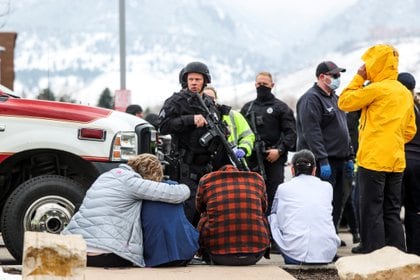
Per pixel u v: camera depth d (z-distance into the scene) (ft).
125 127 64.39
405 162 65.10
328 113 72.18
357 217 75.61
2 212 62.64
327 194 64.80
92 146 63.57
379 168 62.59
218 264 61.87
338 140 72.74
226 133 66.39
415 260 51.16
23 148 62.44
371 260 52.54
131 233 59.93
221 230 61.62
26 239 45.11
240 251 61.31
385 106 62.49
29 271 44.91
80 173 65.31
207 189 62.54
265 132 74.49
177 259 60.34
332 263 64.13
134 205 60.29
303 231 63.52
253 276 57.11
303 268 63.16
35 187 62.49
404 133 64.18
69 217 62.69
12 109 62.80
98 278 54.90
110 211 59.67
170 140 67.36
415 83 68.03
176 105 65.82
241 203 62.03
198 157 65.92
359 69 63.31
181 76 68.18
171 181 61.62
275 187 74.54
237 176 62.85
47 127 63.05
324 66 72.13
